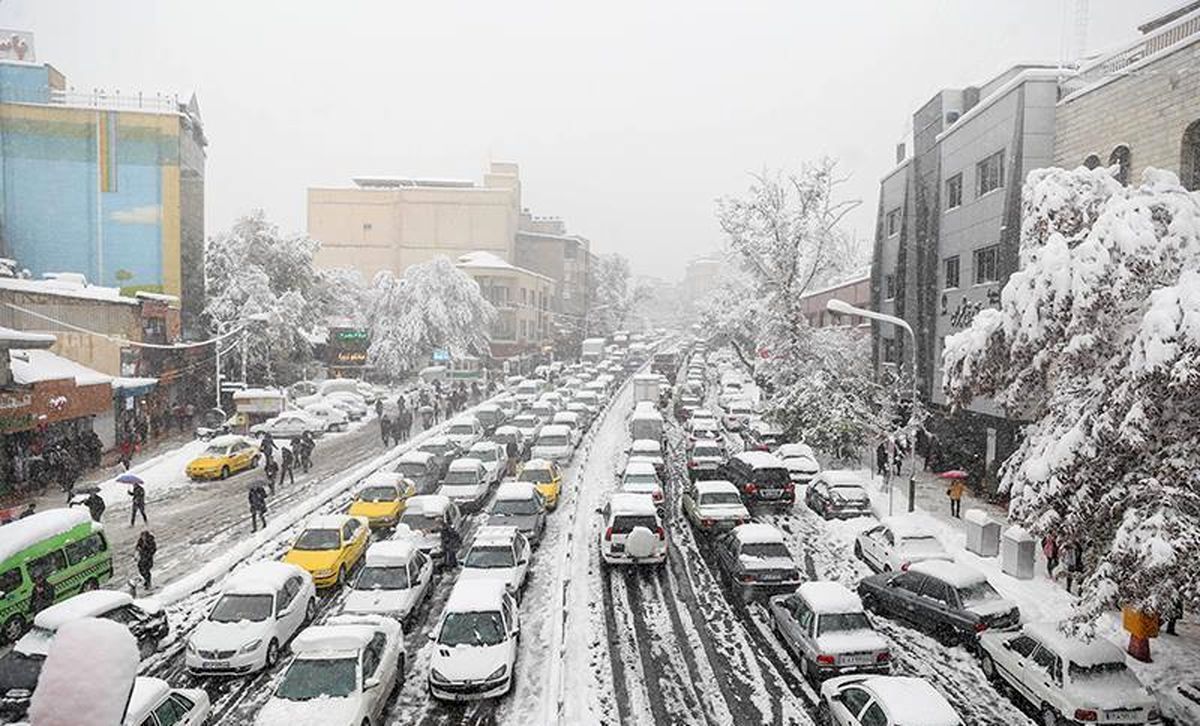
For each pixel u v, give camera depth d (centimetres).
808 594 1578
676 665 1553
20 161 5022
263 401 4578
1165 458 1245
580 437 4300
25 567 1725
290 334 5825
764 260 4778
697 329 11406
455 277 7462
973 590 1681
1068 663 1298
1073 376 1424
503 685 1405
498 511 2381
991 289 3120
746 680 1488
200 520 2708
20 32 5519
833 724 1253
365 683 1280
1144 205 1320
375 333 7250
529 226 13100
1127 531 1213
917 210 4000
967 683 1481
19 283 3684
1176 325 1159
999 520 2628
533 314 10319
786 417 3825
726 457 3447
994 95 3089
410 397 5538
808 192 4672
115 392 3869
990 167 3197
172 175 5128
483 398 6312
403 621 1719
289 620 1653
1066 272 1341
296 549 2053
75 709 423
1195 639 1638
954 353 1647
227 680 1503
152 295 4678
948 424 3497
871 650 1450
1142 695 1266
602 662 1567
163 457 3772
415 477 3036
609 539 2130
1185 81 2181
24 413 2923
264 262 6331
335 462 3769
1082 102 2659
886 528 2145
